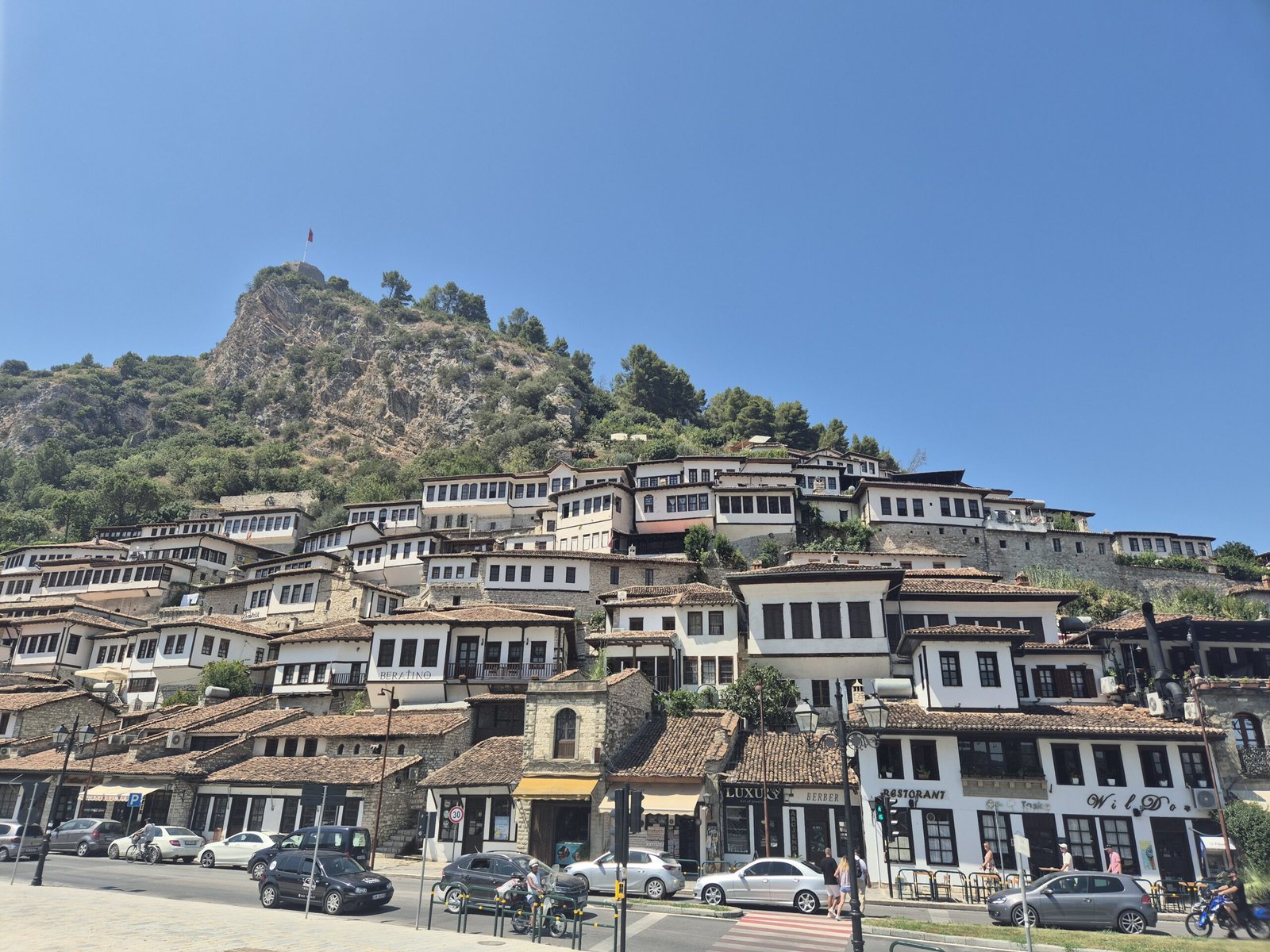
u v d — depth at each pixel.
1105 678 36.81
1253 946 19.02
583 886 23.39
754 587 41.44
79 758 42.09
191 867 30.81
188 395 172.50
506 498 83.44
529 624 45.84
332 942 16.52
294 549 90.62
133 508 112.38
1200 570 69.25
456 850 33.56
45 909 18.94
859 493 71.19
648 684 38.91
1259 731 30.11
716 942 18.73
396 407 154.25
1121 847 28.98
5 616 71.12
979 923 23.11
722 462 77.25
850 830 16.11
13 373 181.38
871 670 39.03
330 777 35.69
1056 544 69.00
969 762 30.91
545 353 168.25
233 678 51.62
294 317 191.62
